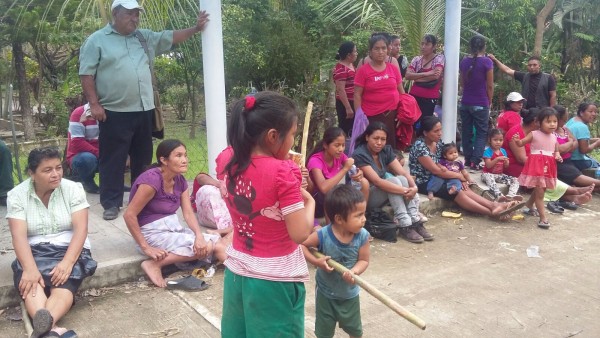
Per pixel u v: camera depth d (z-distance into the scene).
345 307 2.87
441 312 3.57
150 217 3.99
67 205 3.49
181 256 3.95
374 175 4.92
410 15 8.58
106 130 4.67
